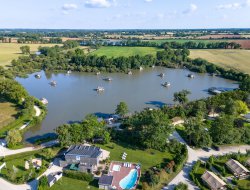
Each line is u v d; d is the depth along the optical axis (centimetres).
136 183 10031
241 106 15738
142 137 12306
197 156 11919
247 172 10506
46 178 9575
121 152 12169
